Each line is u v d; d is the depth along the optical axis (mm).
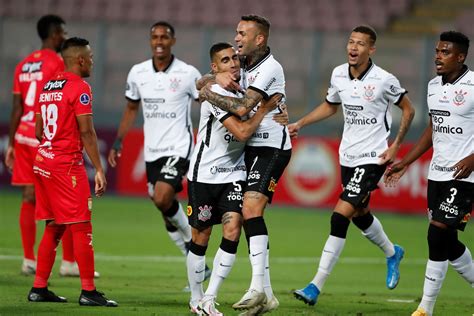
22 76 33438
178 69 32719
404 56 70250
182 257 39875
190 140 32812
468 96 24969
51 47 33656
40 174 25594
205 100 23516
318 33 70062
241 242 46062
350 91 28844
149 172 33156
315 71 70062
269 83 23734
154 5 82812
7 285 29250
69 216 25250
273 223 55719
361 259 41906
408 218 60469
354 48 28312
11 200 62438
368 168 28594
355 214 29625
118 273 33906
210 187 24172
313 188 63188
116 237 46156
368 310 26672
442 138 25531
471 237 52000
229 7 81875
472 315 26266
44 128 25688
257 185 24312
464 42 25125
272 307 24062
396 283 30438
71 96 25297
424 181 61438
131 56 72812
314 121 30203
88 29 72688
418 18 81938
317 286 27109
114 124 70750
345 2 81875
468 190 25016
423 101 67562
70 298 26844
